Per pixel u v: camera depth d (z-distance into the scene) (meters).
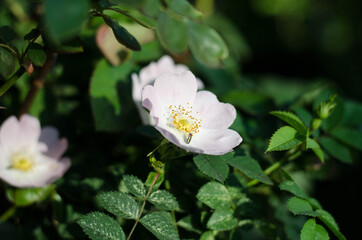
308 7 1.12
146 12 0.30
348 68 1.04
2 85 0.32
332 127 0.38
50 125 0.39
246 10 1.12
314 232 0.31
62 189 0.35
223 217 0.33
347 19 1.09
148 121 0.38
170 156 0.32
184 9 0.32
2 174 0.33
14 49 0.31
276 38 1.14
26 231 0.34
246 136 0.37
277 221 0.38
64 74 0.42
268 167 0.36
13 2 0.39
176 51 0.32
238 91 0.41
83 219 0.30
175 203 0.32
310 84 0.62
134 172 0.35
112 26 0.31
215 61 0.36
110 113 0.39
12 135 0.34
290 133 0.33
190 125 0.33
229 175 0.34
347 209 0.60
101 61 0.40
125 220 0.33
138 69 0.41
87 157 0.40
